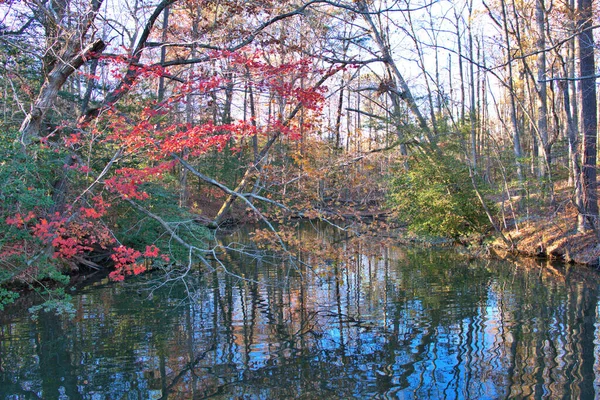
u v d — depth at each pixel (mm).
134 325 9602
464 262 16438
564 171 18688
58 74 10445
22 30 11961
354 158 15336
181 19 15336
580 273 13867
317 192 13703
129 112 14336
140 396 6422
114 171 11047
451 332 8805
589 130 15836
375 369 7211
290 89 9836
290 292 12219
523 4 19812
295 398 6238
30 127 10234
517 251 17609
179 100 10094
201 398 6297
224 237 22266
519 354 7617
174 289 12805
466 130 21109
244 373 7145
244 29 12102
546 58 21172
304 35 15523
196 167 25891
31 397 6426
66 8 10336
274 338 8703
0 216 8859
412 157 21422
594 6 14969
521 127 34062
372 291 12203
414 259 17250
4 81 12102
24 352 8133
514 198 22875
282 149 15953
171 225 12938
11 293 10148
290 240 11344
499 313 9953
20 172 9305
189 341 8562
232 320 9844
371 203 22375
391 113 19266
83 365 7508
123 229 14820
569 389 6324
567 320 9297
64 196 11242
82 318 10156
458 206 19703
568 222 17062
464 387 6477
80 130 9938
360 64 15219
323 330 9086
